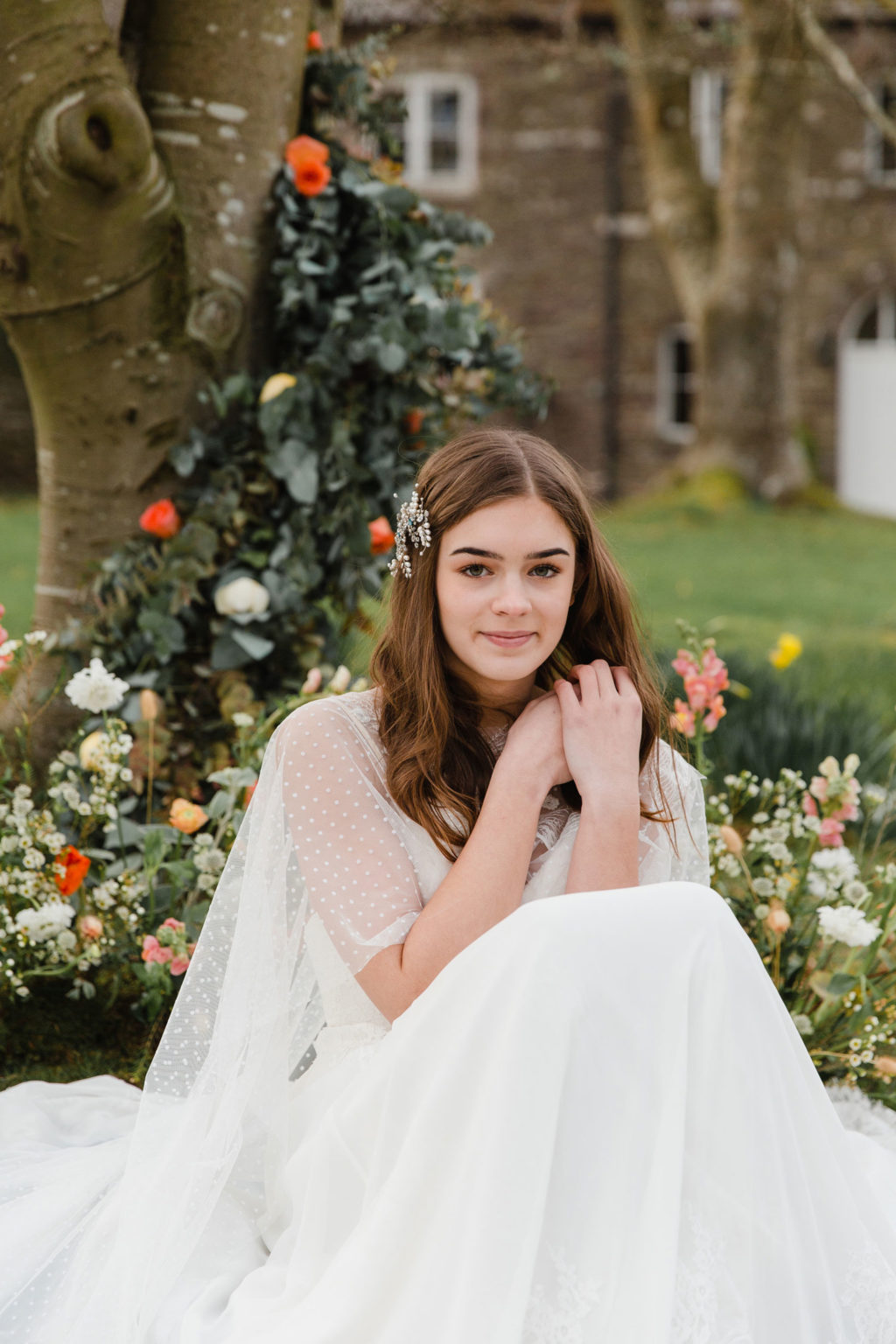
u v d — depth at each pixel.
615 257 16.75
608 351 16.89
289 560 3.20
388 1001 1.96
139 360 3.21
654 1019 1.71
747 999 1.73
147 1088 2.12
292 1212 2.03
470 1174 1.67
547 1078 1.65
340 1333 1.70
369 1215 1.76
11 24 2.91
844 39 14.77
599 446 17.08
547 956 1.68
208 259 3.24
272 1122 2.10
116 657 3.17
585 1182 1.67
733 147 13.90
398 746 2.16
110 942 2.63
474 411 3.76
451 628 2.13
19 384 14.84
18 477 14.92
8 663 2.80
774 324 14.27
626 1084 1.69
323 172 3.24
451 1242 1.67
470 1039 1.71
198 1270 1.99
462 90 16.50
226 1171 1.98
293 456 3.18
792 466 14.60
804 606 9.34
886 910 2.75
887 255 16.91
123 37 3.35
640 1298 1.64
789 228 14.07
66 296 3.11
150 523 3.12
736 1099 1.69
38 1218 2.08
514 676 2.12
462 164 16.72
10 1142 2.40
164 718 3.17
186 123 3.23
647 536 12.66
